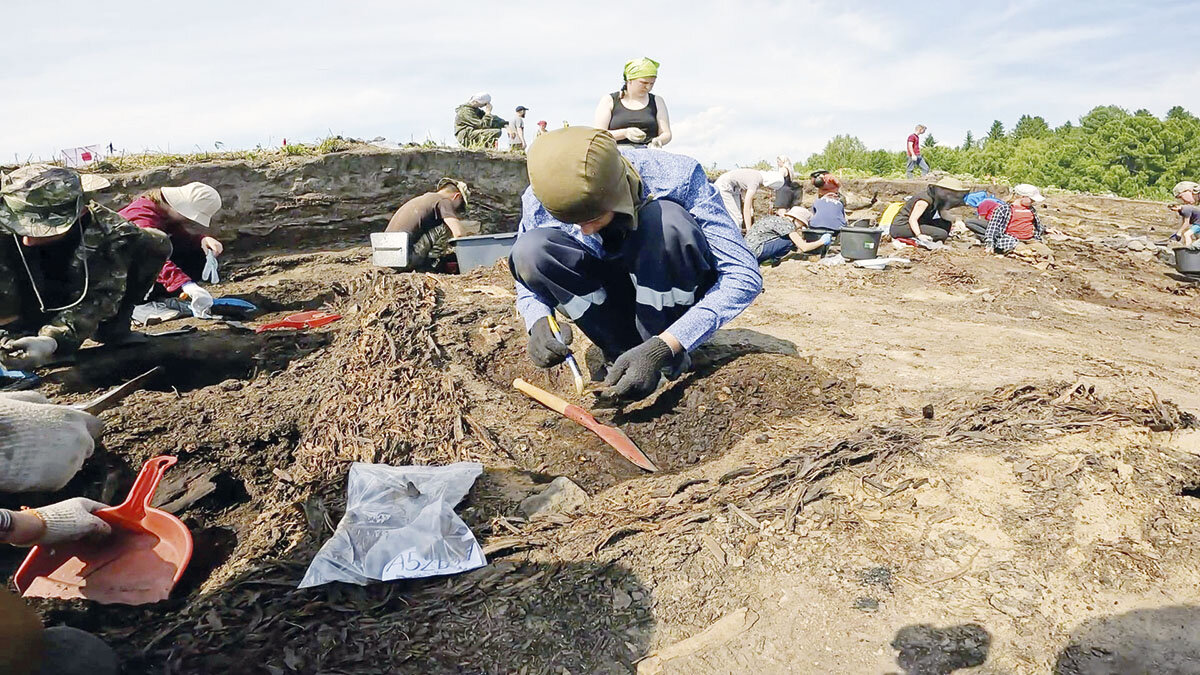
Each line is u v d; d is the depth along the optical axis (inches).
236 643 91.7
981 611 89.0
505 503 117.2
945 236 374.0
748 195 370.6
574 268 138.6
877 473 111.1
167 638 93.8
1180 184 420.2
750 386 149.5
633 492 119.2
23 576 102.4
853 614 90.0
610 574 98.9
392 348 169.3
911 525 101.7
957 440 117.3
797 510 105.7
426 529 105.3
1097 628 86.6
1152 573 93.0
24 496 126.1
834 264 307.1
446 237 279.0
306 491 122.6
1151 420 118.3
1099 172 2266.2
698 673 85.4
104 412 146.6
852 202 505.7
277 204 337.4
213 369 178.4
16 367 161.0
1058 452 112.0
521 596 96.6
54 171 157.6
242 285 268.7
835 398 144.1
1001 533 99.2
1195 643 84.0
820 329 193.0
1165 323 249.4
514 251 138.4
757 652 87.0
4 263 158.7
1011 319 234.2
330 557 101.7
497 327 186.1
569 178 113.0
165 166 312.3
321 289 259.3
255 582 101.4
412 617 94.3
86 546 105.3
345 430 140.1
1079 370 159.6
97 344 183.3
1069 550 96.0
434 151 388.5
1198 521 100.6
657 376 126.1
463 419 143.2
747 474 117.1
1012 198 531.5
